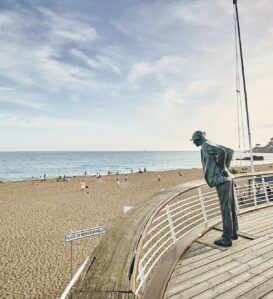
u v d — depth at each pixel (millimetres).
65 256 11875
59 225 16953
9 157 187000
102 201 25109
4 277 10109
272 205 8031
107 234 2275
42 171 85875
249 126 14148
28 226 16766
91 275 1667
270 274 3828
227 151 4809
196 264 4148
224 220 4844
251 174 7129
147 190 32469
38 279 9906
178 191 3869
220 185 4766
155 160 162875
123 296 1476
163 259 4148
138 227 2402
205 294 3342
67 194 29984
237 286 3521
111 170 88688
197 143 4988
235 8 15008
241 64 14797
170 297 3279
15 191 33469
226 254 4508
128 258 1858
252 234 5473
